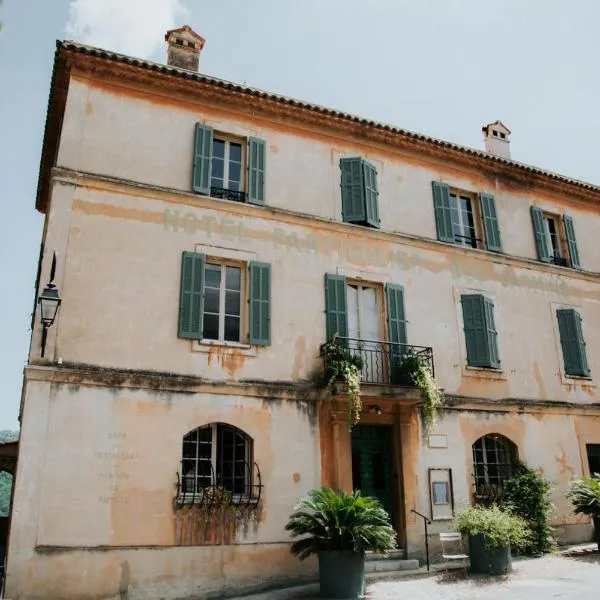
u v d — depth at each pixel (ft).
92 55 39.37
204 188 40.73
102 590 31.32
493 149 58.34
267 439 37.60
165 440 34.88
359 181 46.29
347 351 40.11
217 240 40.16
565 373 51.29
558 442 48.67
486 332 47.11
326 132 47.14
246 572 34.78
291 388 38.99
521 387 48.47
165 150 40.88
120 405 34.35
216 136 43.57
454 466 43.29
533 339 50.62
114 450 33.55
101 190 37.86
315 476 38.27
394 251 46.34
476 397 45.85
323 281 42.83
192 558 33.71
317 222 43.68
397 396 40.40
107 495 32.78
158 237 38.47
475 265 49.75
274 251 41.75
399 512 40.75
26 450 31.55
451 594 30.89
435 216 49.55
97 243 36.76
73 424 32.99
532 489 43.39
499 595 30.01
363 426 41.98
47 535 30.91
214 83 42.34
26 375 32.65
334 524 31.48
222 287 40.22
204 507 34.73
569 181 56.65
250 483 36.65
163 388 35.65
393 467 41.83
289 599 31.37
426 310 46.21
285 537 36.37
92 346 34.88
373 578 35.32
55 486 31.71
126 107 40.60
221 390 37.11
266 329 39.52
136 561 32.45
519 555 41.65
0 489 108.58
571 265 55.36
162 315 37.14
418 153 50.62
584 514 46.91
